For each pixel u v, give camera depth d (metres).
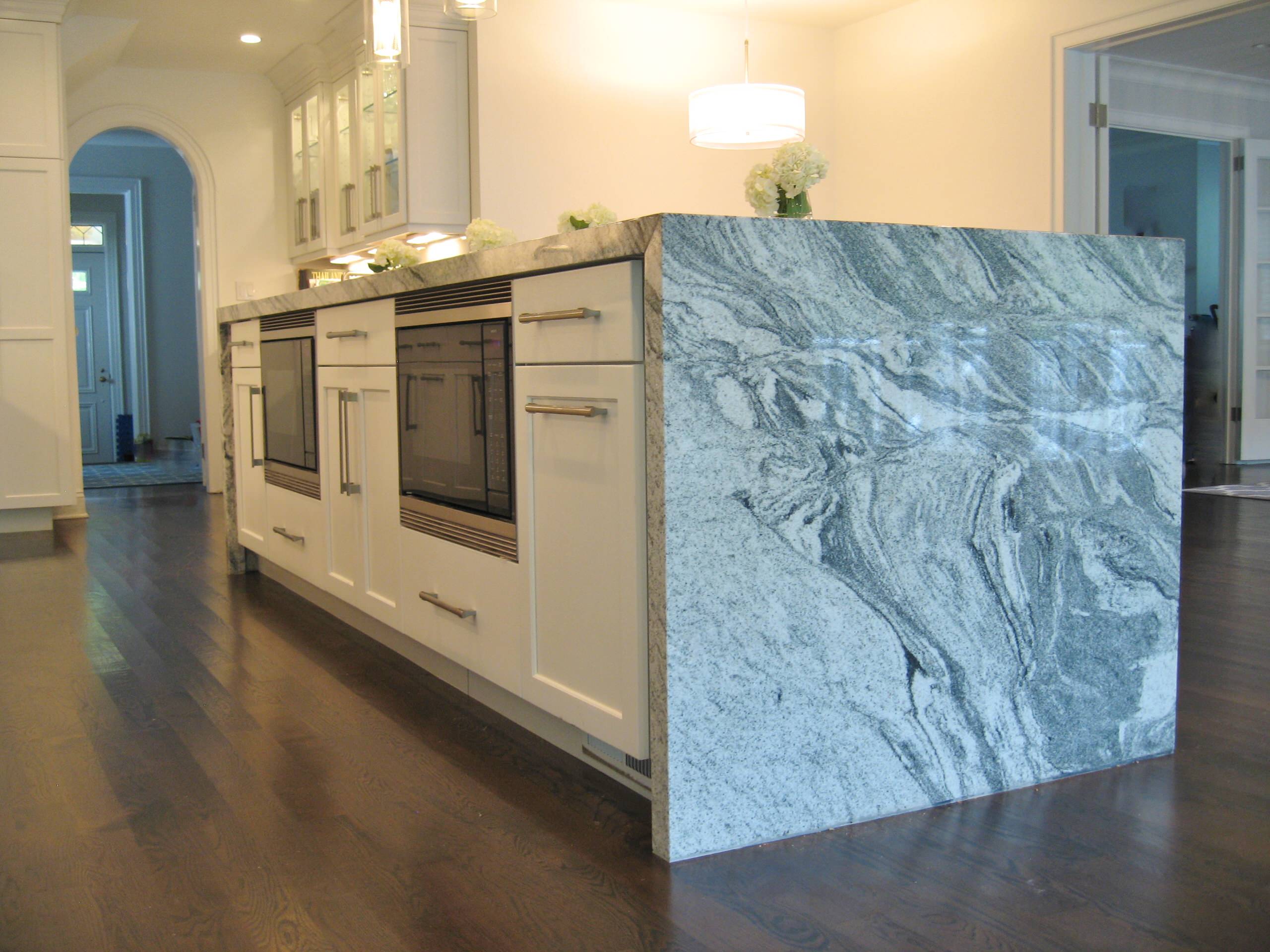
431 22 5.82
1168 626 2.25
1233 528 5.22
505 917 1.59
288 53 7.07
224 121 7.55
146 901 1.66
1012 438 2.05
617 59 6.25
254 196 7.66
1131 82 7.06
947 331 1.98
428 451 2.67
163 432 11.29
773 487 1.82
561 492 2.06
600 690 1.99
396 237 6.21
